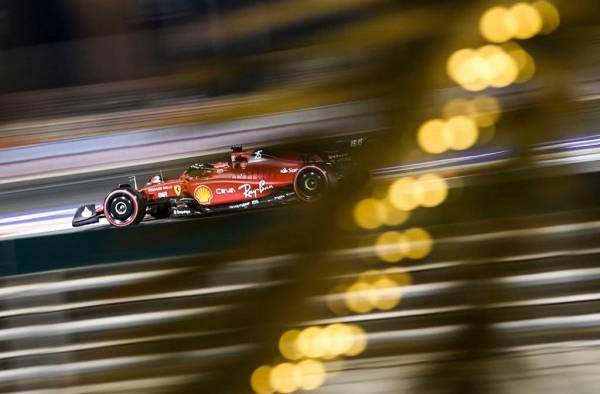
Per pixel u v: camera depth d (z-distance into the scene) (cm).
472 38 99
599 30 98
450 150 100
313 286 99
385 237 102
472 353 100
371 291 105
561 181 105
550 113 99
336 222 101
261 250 100
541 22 98
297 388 98
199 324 100
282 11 104
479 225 103
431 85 100
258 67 105
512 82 99
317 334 101
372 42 102
